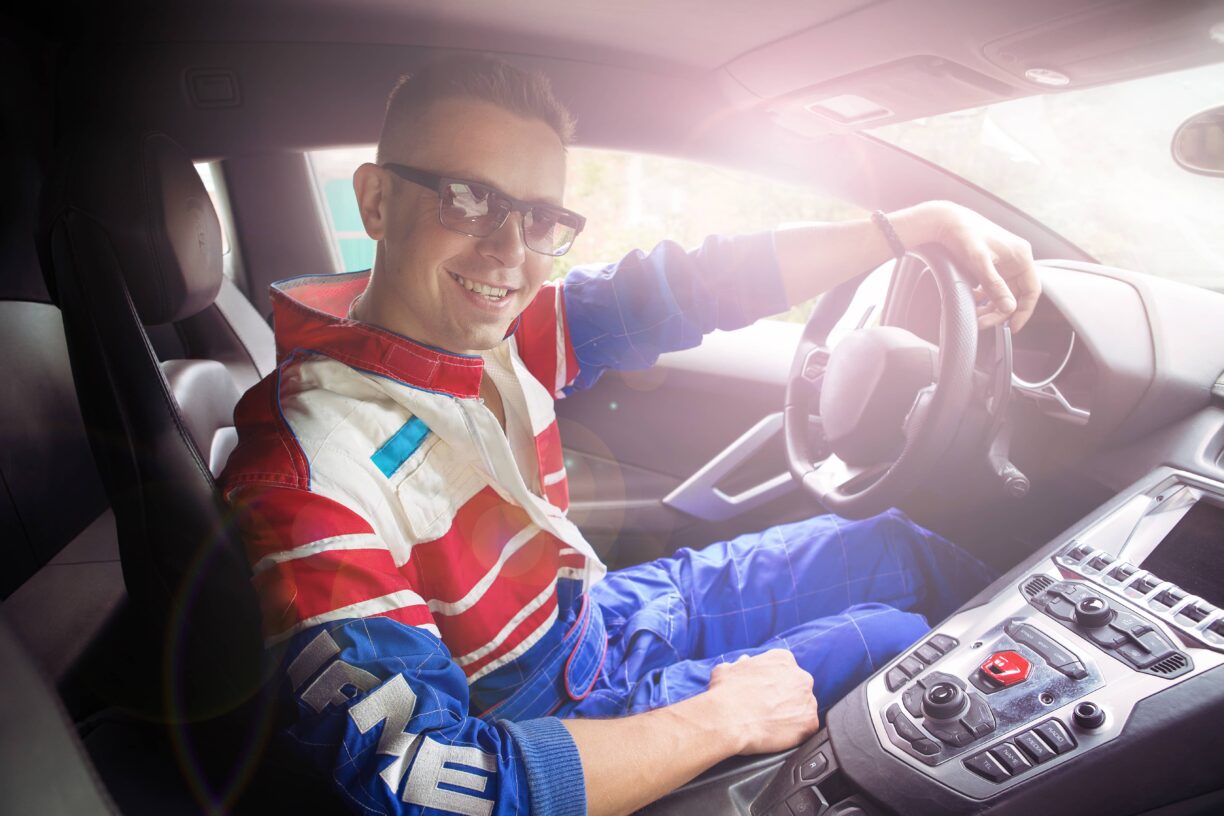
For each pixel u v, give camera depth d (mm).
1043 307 1391
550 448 1063
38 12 1455
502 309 894
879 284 1655
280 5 1481
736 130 1711
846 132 1620
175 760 878
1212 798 738
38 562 1294
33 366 1344
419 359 847
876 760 896
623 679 1117
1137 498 1126
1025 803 795
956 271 1124
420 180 842
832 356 1379
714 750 899
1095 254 1609
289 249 1841
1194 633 894
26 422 1301
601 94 1666
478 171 841
